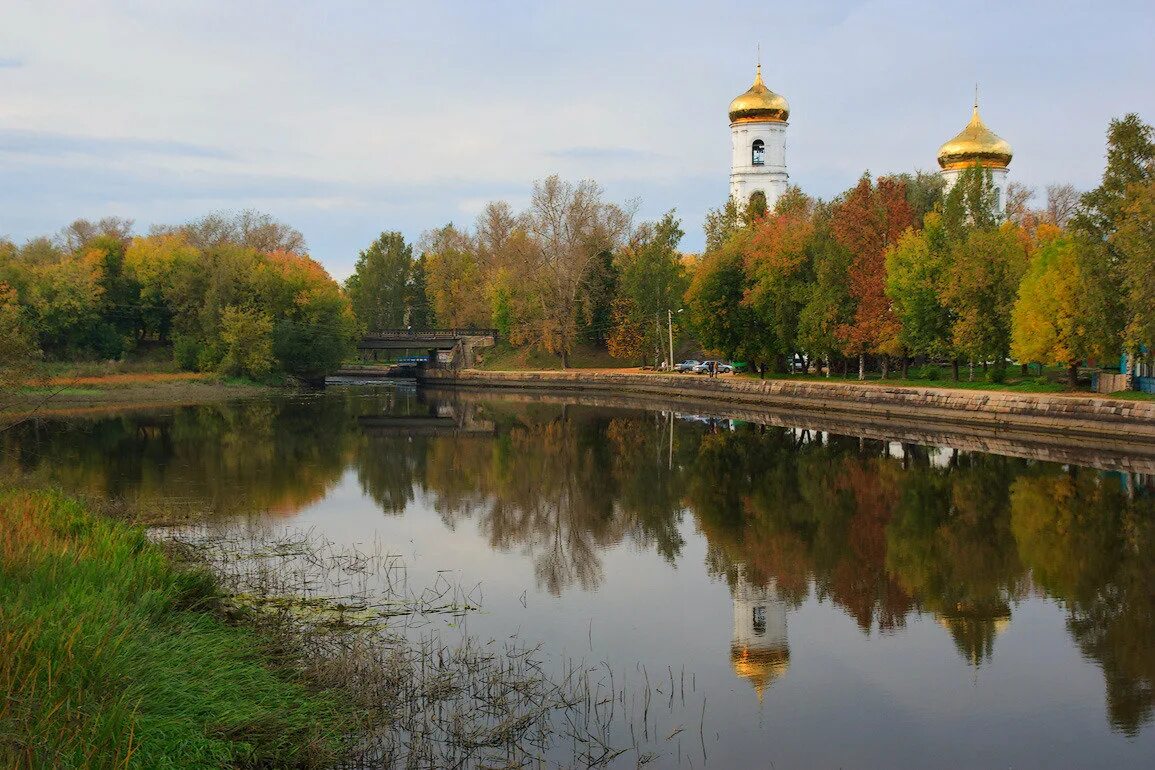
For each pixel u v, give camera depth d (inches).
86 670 377.7
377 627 601.6
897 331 2140.7
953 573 779.4
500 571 775.1
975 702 512.7
